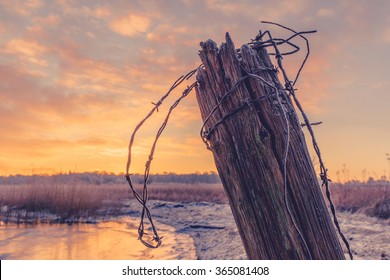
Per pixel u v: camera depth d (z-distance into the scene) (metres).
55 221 13.12
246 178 1.27
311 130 1.32
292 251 1.21
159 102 1.43
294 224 1.17
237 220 1.31
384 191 10.77
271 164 1.25
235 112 1.29
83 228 11.42
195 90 1.42
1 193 16.38
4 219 13.30
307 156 1.29
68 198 14.53
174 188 27.66
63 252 7.54
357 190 12.14
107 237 9.58
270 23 1.38
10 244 8.45
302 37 1.38
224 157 1.31
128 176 1.45
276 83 1.32
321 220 1.25
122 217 14.68
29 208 15.05
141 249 7.84
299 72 1.39
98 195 17.41
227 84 1.31
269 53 1.41
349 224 8.55
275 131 1.26
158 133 1.46
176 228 11.31
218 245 7.86
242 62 1.31
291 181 1.24
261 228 1.25
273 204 1.24
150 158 1.47
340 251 1.27
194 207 16.16
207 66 1.36
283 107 1.20
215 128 1.33
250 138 1.27
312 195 1.25
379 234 7.02
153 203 18.73
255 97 1.28
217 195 21.00
